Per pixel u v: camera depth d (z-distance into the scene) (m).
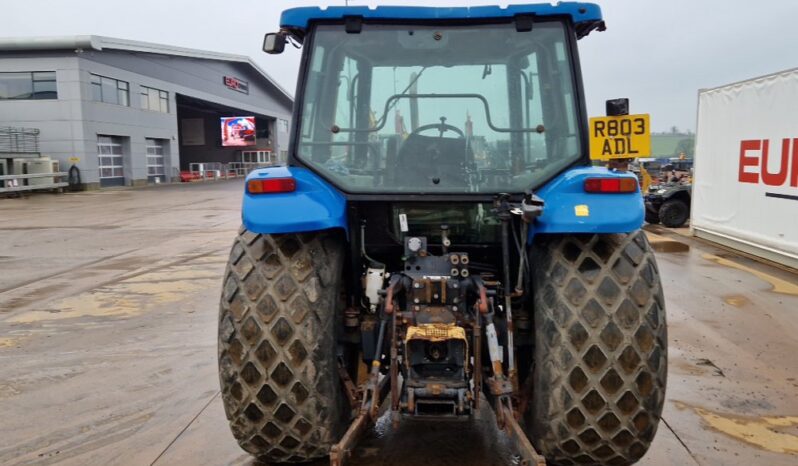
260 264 2.72
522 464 2.65
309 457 2.82
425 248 2.87
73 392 4.23
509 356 2.72
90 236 12.62
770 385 4.18
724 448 3.30
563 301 2.56
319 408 2.68
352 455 3.18
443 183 2.95
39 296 7.23
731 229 9.84
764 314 5.94
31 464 3.22
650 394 2.51
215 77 43.03
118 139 33.09
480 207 3.00
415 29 3.02
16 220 15.85
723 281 7.43
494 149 2.96
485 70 2.99
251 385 2.66
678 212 12.80
